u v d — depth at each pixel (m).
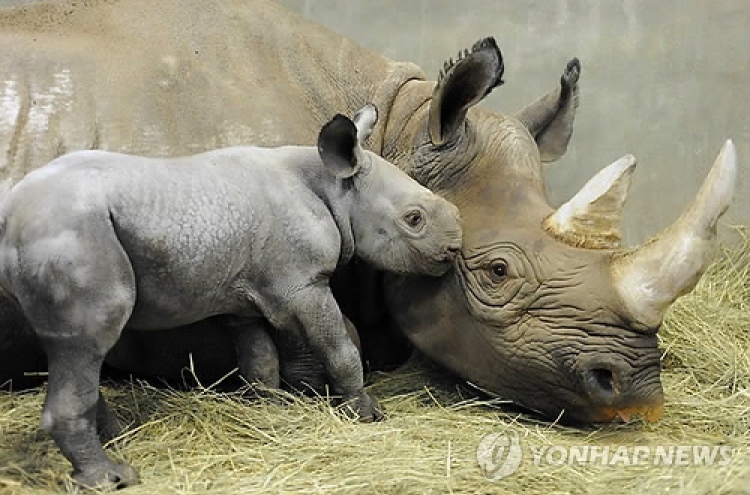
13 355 6.23
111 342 4.82
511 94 9.16
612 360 5.48
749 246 8.95
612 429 5.88
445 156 6.23
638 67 9.08
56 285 4.68
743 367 6.90
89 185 4.86
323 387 6.08
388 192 5.76
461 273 5.91
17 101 6.12
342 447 5.26
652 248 5.46
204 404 5.68
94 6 6.76
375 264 5.85
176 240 5.09
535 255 5.70
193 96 6.40
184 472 5.00
